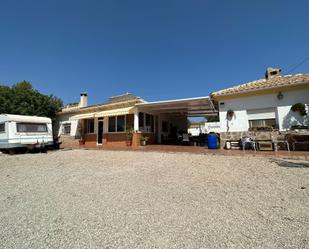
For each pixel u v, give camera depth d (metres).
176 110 22.14
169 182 6.54
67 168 9.47
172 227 3.70
